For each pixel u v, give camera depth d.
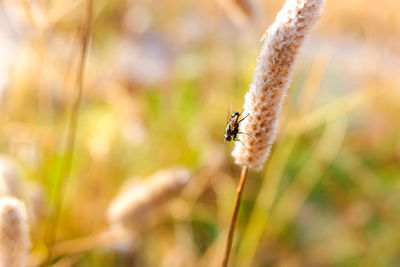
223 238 0.44
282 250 0.49
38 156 0.43
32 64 0.44
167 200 0.33
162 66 0.63
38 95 0.45
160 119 0.57
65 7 0.35
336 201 0.55
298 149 0.56
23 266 0.25
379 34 0.54
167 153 0.52
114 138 0.51
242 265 0.41
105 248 0.42
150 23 0.65
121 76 0.58
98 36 0.62
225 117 0.54
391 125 0.64
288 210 0.49
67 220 0.44
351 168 0.56
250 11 0.39
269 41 0.23
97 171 0.47
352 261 0.50
